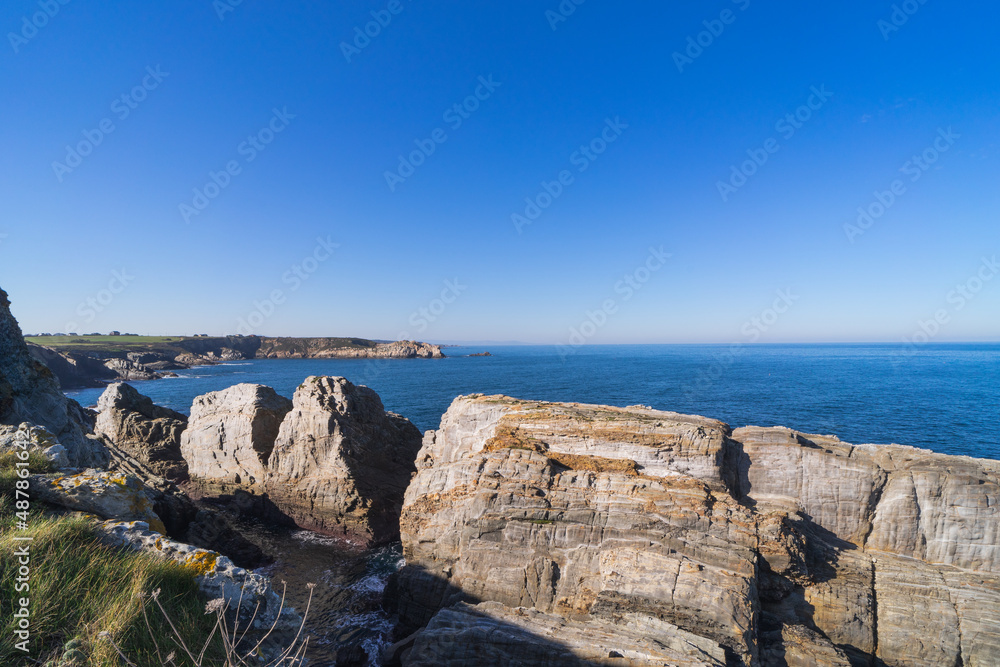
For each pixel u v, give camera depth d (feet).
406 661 57.41
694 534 66.69
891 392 314.55
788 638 57.82
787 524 67.05
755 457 78.69
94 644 20.95
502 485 77.92
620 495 72.64
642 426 80.23
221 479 146.30
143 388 407.03
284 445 135.64
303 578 100.58
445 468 90.53
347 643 78.89
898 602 62.13
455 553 80.74
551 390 344.90
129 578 26.99
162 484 103.91
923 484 69.92
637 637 53.47
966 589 62.08
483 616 59.67
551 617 59.62
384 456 141.38
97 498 36.40
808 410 246.27
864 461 74.23
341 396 135.95
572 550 71.36
